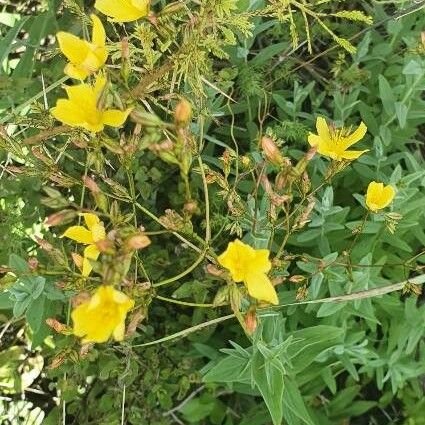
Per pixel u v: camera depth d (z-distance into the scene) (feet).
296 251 1.33
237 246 0.81
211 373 1.13
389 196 0.98
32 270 0.94
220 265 0.90
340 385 1.43
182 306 1.32
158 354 1.28
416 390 1.37
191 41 0.93
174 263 1.30
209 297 1.27
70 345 0.98
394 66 1.39
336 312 1.22
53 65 1.31
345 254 1.08
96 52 0.81
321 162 1.26
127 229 0.85
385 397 1.38
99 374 1.24
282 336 1.15
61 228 1.28
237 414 1.35
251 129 1.35
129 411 1.25
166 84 1.00
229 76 1.24
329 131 0.94
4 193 1.24
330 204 1.18
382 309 1.33
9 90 1.18
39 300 1.11
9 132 1.29
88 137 1.03
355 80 1.33
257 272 0.81
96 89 0.83
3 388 1.37
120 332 0.72
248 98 1.31
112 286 0.72
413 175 1.20
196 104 1.11
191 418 1.30
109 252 0.74
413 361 1.32
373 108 1.41
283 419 1.30
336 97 1.33
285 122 1.29
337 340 1.22
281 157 0.86
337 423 1.35
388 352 1.30
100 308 0.73
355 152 0.92
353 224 1.22
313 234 1.22
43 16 1.30
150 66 1.00
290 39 1.37
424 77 1.27
